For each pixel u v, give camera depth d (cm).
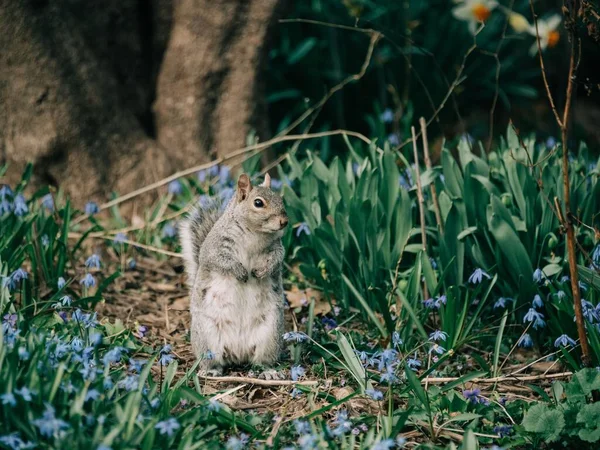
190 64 1008
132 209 960
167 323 739
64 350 519
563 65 1266
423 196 818
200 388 592
